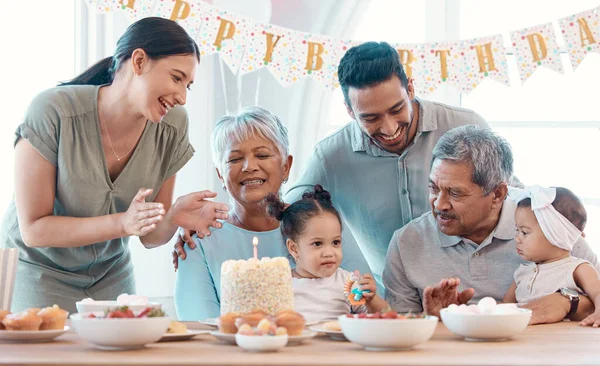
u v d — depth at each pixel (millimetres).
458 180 1855
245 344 1158
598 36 2301
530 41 2311
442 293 1674
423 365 1024
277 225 2113
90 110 1900
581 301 1762
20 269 2002
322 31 3041
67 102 1885
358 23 3049
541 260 1882
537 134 3131
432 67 2326
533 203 1860
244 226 2109
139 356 1104
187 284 2029
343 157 2234
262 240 2068
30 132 1848
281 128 2102
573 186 3109
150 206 1724
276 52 2281
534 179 3131
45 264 1999
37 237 1855
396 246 2057
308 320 1722
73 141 1890
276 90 3018
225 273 1438
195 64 1864
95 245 1980
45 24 3035
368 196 2236
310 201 1940
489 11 3174
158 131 2016
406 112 1977
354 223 2305
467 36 3186
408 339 1172
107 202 1961
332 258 1898
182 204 1965
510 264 1968
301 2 3033
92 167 1917
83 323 1167
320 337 1398
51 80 3037
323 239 1898
